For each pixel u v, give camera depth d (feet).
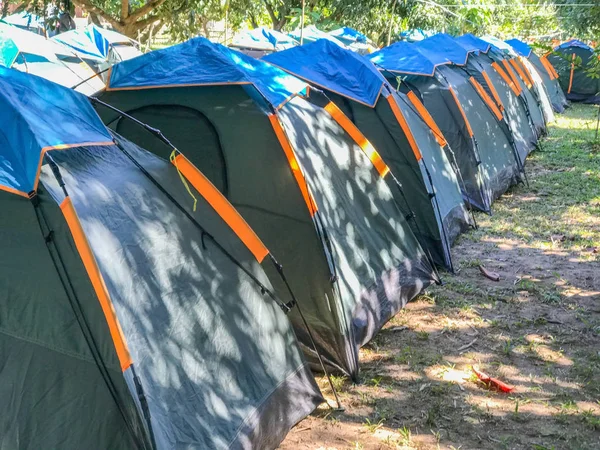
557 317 18.94
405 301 18.84
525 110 44.24
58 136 11.00
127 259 10.97
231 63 16.94
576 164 39.78
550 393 14.97
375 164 19.27
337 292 15.56
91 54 39.40
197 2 48.83
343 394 14.78
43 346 10.44
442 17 75.20
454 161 27.66
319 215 15.85
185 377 11.04
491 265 23.00
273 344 13.12
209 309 12.00
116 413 10.15
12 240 10.57
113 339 9.98
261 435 11.96
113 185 11.62
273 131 16.01
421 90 29.12
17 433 10.23
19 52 32.35
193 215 12.75
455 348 17.04
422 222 22.27
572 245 25.16
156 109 17.04
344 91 22.11
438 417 13.94
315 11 70.18
